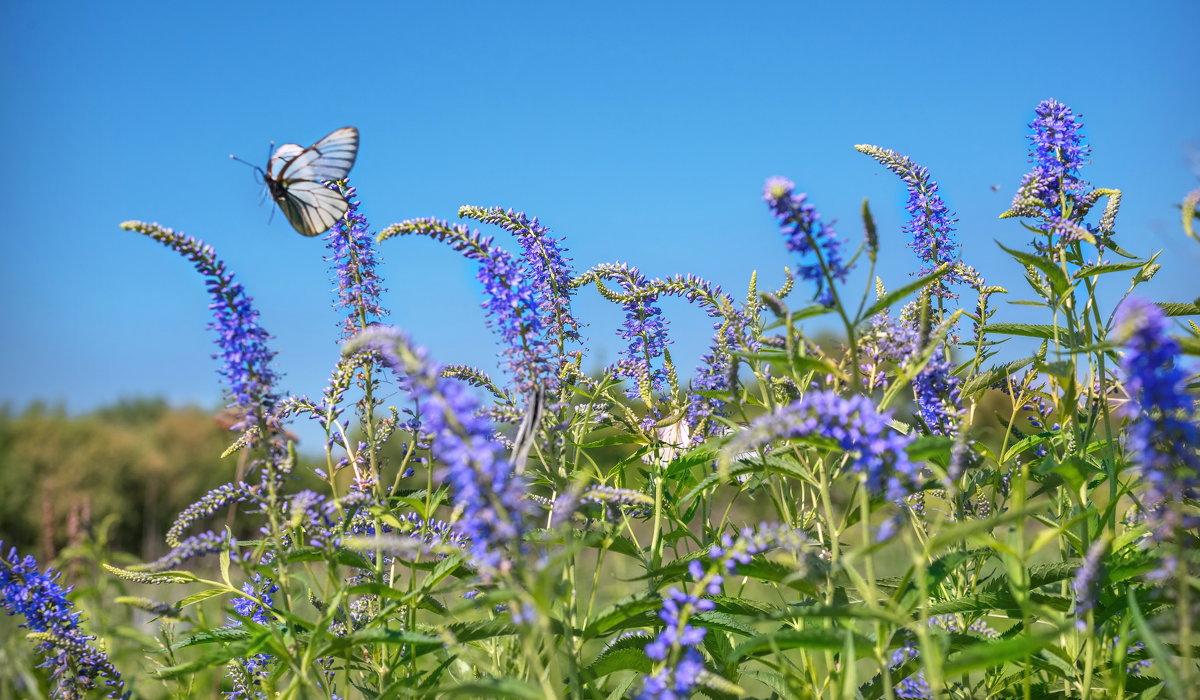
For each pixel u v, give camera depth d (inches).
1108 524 159.6
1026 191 186.5
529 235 203.0
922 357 158.6
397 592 158.9
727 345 189.3
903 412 186.7
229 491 161.3
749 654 154.6
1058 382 191.6
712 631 173.9
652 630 175.0
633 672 192.7
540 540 153.1
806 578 141.8
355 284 203.9
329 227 217.9
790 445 167.5
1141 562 141.8
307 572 204.1
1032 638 114.6
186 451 1306.6
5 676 173.9
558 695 141.9
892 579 175.0
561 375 201.8
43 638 180.2
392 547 126.4
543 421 177.0
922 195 203.5
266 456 157.2
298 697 180.2
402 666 191.9
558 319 201.5
